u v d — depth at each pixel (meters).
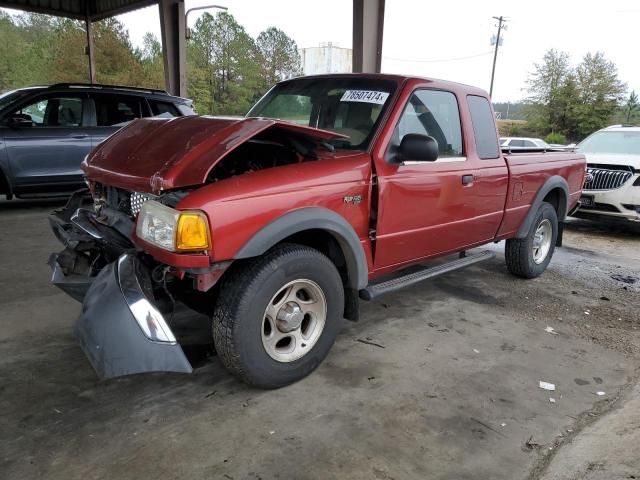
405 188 3.33
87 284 2.80
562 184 5.20
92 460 2.23
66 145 7.46
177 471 2.18
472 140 3.99
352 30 8.90
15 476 2.11
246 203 2.52
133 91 8.14
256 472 2.20
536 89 51.97
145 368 2.34
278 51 50.19
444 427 2.60
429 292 4.74
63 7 17.97
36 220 6.99
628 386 3.14
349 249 3.01
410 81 3.45
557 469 2.32
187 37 15.16
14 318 3.70
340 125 3.49
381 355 3.39
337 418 2.63
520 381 3.13
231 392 2.84
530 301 4.64
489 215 4.26
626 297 4.89
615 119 50.00
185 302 2.88
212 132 2.76
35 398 2.70
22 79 41.72
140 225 2.60
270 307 2.76
